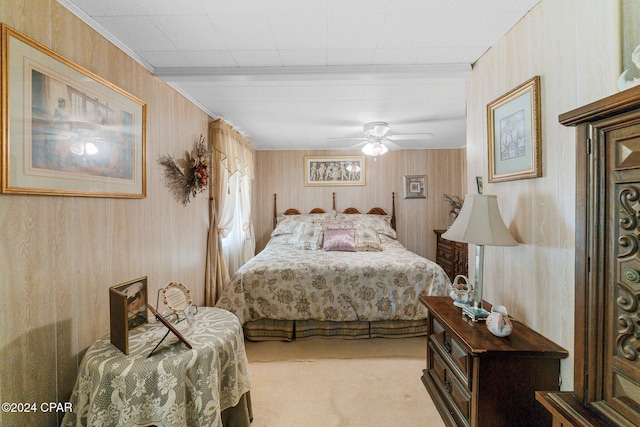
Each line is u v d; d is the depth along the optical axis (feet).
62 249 4.30
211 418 4.08
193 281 8.84
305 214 15.72
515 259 5.17
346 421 5.35
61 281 4.28
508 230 5.12
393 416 5.46
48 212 4.08
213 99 8.63
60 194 4.17
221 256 10.36
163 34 5.26
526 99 4.71
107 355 4.04
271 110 9.68
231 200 11.41
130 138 5.74
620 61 3.25
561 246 4.15
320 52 5.96
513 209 5.20
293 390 6.26
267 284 8.63
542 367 4.17
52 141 4.03
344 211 15.90
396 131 12.60
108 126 5.12
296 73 6.67
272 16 4.77
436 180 15.96
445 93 8.29
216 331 4.80
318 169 15.94
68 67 4.28
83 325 4.66
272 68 6.63
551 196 4.31
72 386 4.45
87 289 4.76
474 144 6.49
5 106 3.44
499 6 4.56
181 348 4.21
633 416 2.37
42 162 3.89
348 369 7.07
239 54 6.02
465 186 15.62
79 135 4.50
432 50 5.91
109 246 5.25
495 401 4.18
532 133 4.56
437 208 15.98
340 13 4.72
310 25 5.04
